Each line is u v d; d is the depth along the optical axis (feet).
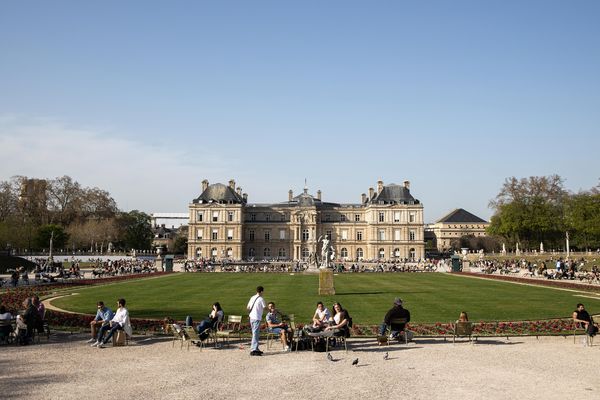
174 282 261.44
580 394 66.28
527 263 414.00
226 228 654.53
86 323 119.85
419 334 106.83
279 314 103.14
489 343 99.66
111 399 63.36
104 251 643.04
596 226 431.02
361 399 63.72
